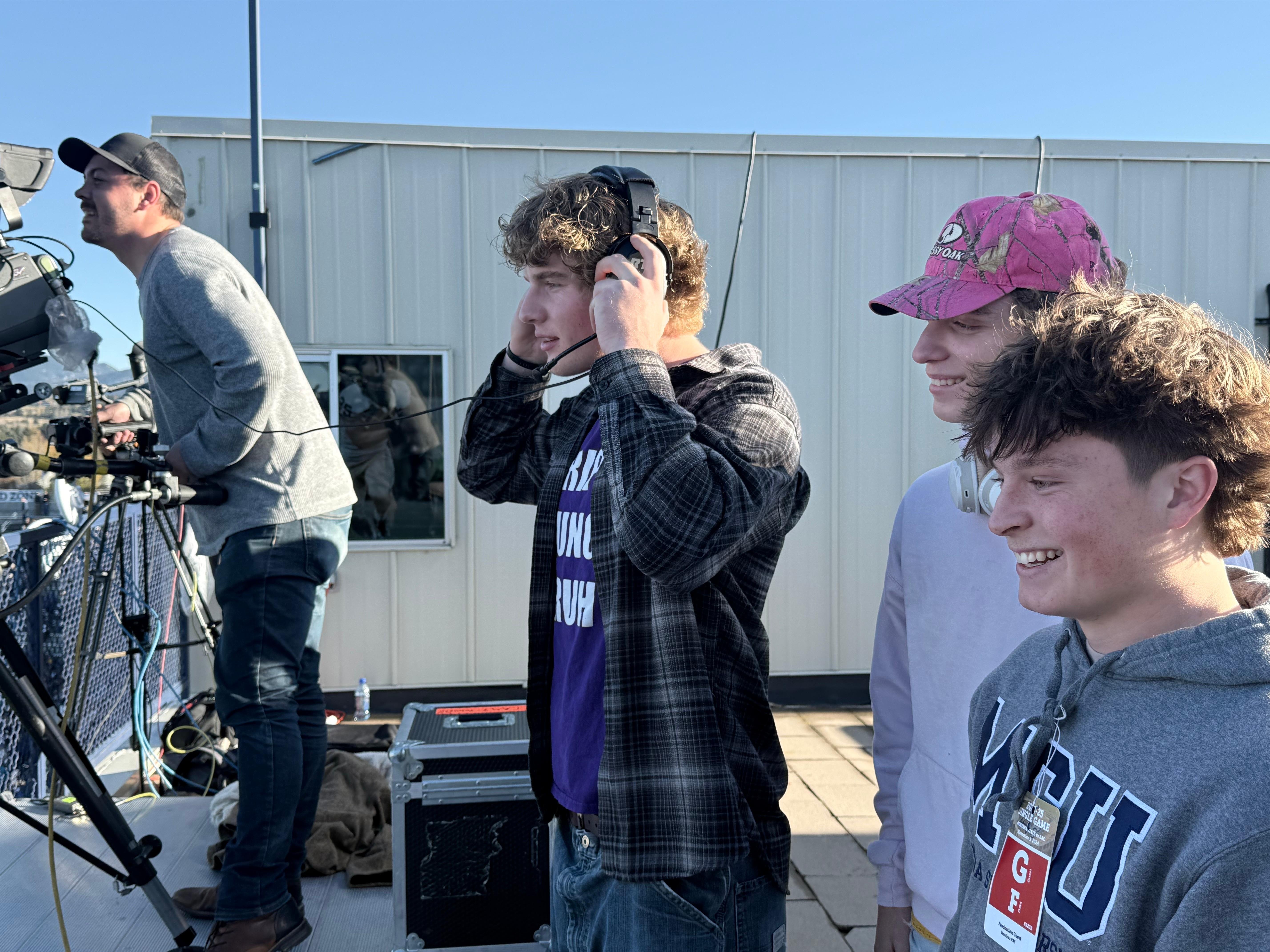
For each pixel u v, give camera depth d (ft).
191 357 7.06
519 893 7.07
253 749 6.75
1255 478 2.05
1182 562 2.12
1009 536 2.32
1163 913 1.94
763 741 4.08
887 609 4.53
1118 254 15.46
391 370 14.89
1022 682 2.78
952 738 3.88
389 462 14.96
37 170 6.03
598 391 3.93
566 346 4.43
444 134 14.79
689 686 3.81
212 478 6.97
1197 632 2.03
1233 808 1.85
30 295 5.66
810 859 9.97
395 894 6.99
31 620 10.16
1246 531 2.11
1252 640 1.96
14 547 5.63
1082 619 2.28
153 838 5.99
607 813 3.77
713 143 15.14
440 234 14.85
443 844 7.00
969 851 2.72
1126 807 2.08
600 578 3.95
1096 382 2.06
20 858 8.76
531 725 4.58
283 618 6.98
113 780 11.16
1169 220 15.52
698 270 4.48
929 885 3.93
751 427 3.97
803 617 15.75
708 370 4.20
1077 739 2.29
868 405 15.66
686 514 3.57
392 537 15.03
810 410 15.56
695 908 3.70
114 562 6.98
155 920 7.74
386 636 15.06
